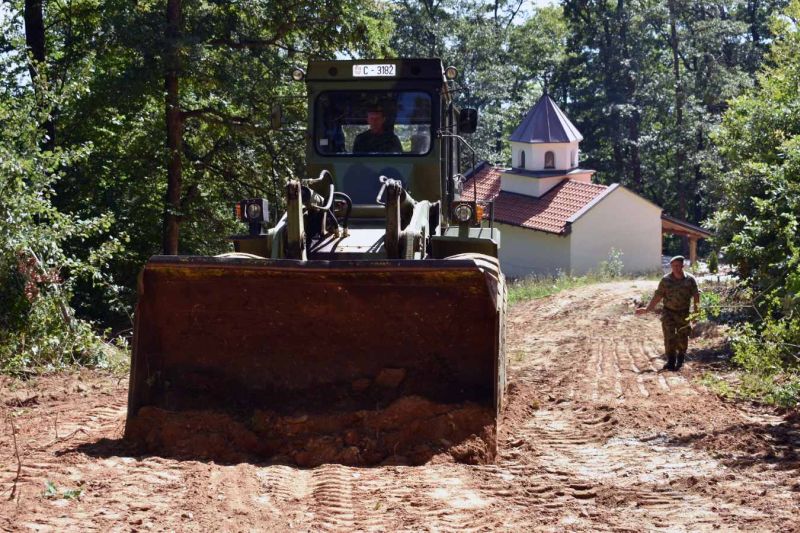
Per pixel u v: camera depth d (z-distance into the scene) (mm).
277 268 8234
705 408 10438
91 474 7117
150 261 8352
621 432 9359
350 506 6492
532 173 47812
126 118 22438
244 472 7387
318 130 10930
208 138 24578
